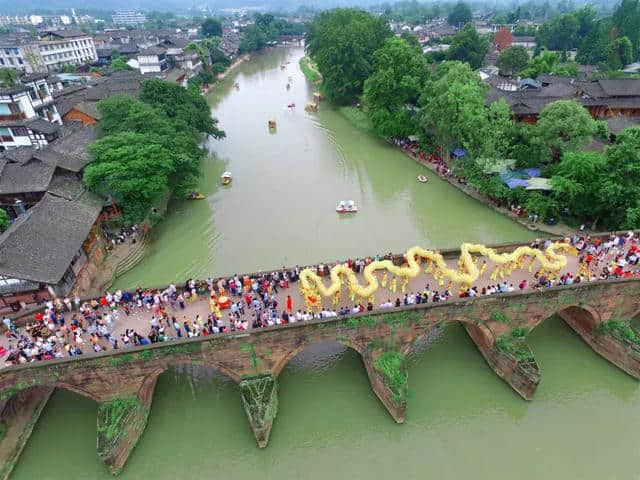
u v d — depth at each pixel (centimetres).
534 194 5650
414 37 15275
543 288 3528
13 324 3447
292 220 6119
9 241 3938
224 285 3881
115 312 3578
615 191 4738
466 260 3756
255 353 3291
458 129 6519
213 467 3094
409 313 3369
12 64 13400
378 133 8838
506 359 3494
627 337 3628
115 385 3212
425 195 6750
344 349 3972
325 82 11762
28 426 3322
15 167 5425
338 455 3141
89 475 3070
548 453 3111
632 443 3162
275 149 8769
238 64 19075
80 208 4906
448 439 3219
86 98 8994
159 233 5862
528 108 7812
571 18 15288
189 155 6284
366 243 5553
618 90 8250
